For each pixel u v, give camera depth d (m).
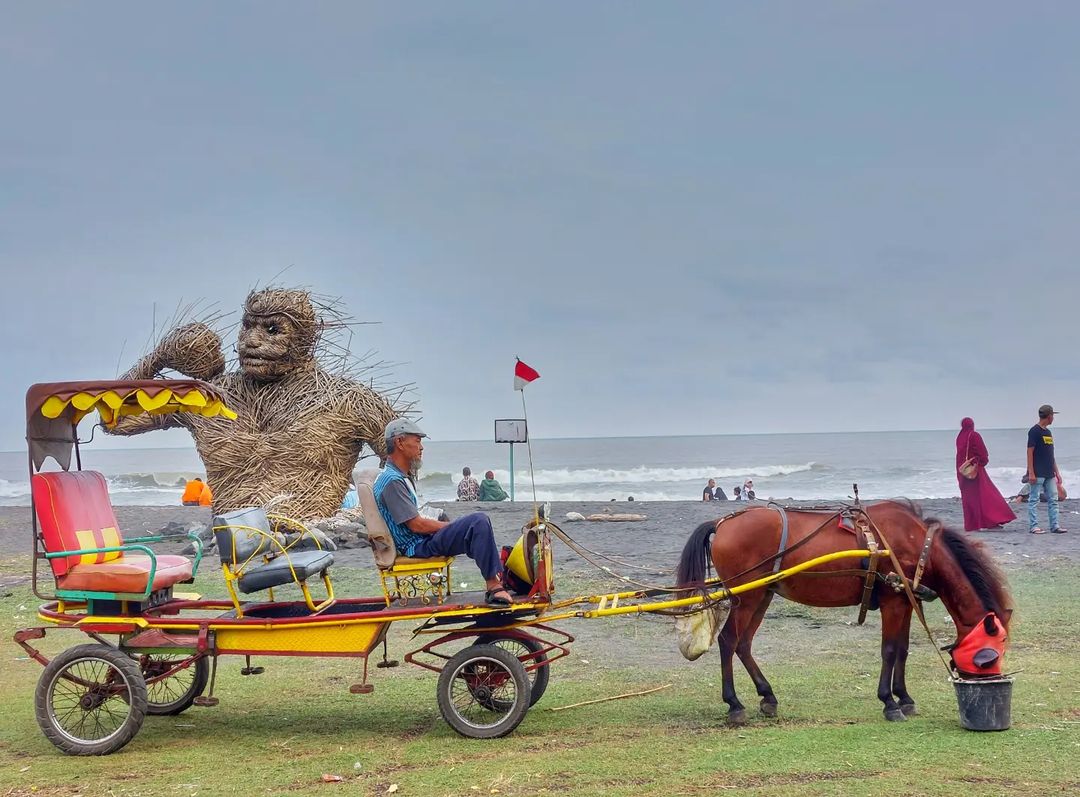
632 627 11.99
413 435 8.27
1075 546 16.86
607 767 6.83
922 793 6.13
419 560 8.17
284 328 18.06
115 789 6.71
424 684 9.56
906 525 8.15
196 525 20.94
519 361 8.27
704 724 7.96
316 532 16.97
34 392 7.95
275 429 18.02
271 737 7.91
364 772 6.94
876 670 9.70
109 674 7.86
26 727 8.34
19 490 62.16
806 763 6.78
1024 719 7.77
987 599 7.83
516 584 8.35
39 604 13.91
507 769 6.87
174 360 18.41
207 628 7.89
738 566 8.30
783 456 85.50
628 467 75.62
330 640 7.86
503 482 63.12
